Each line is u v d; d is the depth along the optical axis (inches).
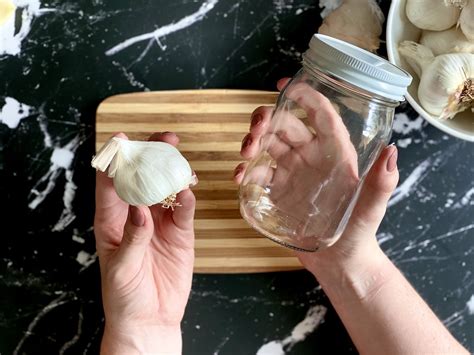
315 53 24.2
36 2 32.3
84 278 34.2
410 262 34.9
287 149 27.6
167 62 33.0
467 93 29.4
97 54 32.7
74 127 33.1
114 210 29.4
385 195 28.5
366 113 25.2
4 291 33.8
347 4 31.5
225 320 34.9
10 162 33.1
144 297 28.5
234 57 33.2
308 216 27.9
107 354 30.3
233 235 33.7
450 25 30.0
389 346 31.9
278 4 33.0
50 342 34.2
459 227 34.8
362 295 32.6
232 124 32.6
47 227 33.7
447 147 34.4
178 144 32.5
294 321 35.1
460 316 35.1
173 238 29.9
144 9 32.7
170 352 30.6
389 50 30.4
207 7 32.9
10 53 32.4
